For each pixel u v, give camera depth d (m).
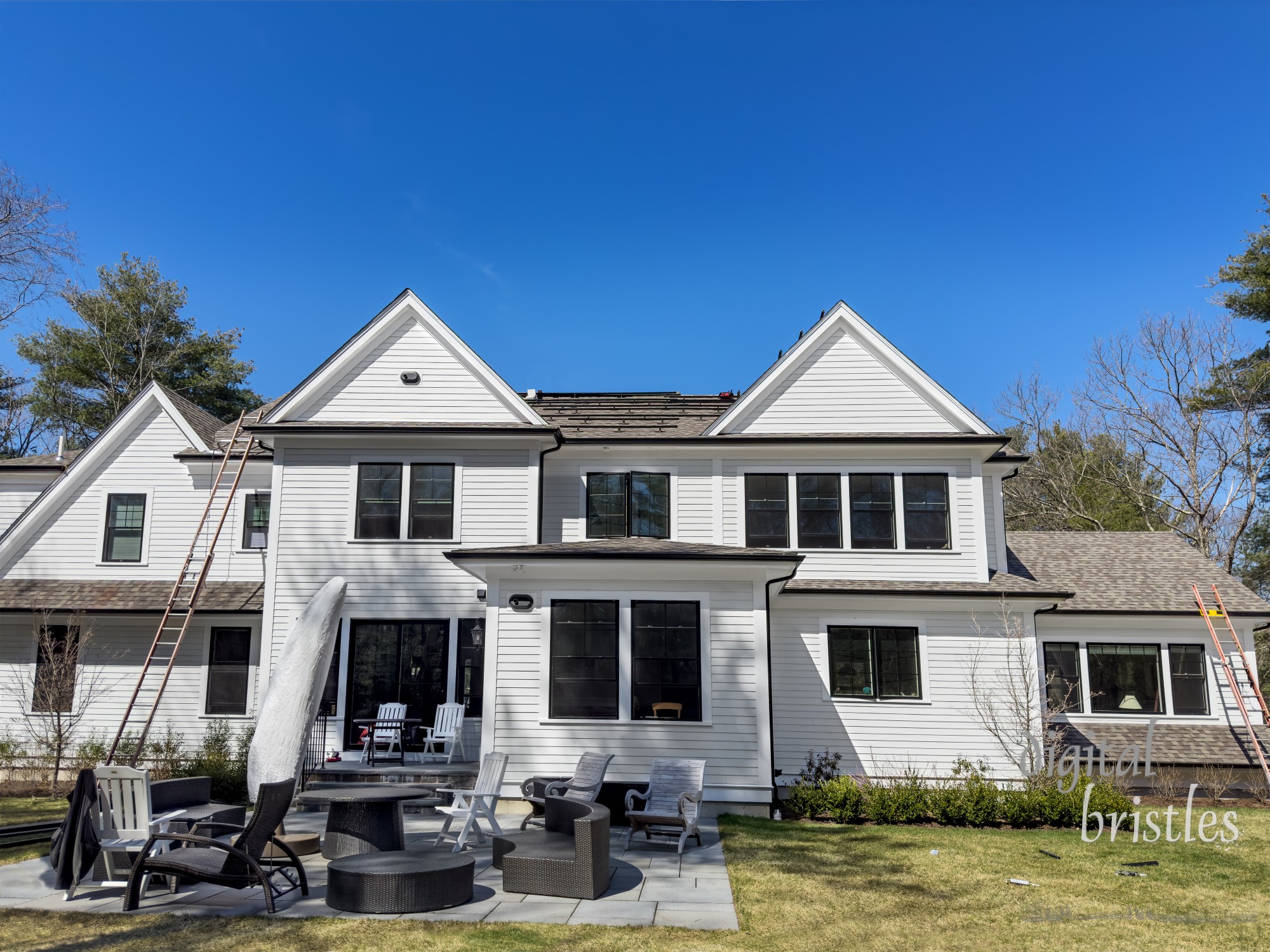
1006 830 14.35
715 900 9.53
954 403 19.30
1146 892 10.24
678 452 19.62
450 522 18.64
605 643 15.34
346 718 17.89
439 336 19.50
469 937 7.95
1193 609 19.30
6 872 10.36
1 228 24.48
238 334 46.16
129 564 20.69
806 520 19.17
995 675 17.73
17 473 23.02
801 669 18.08
